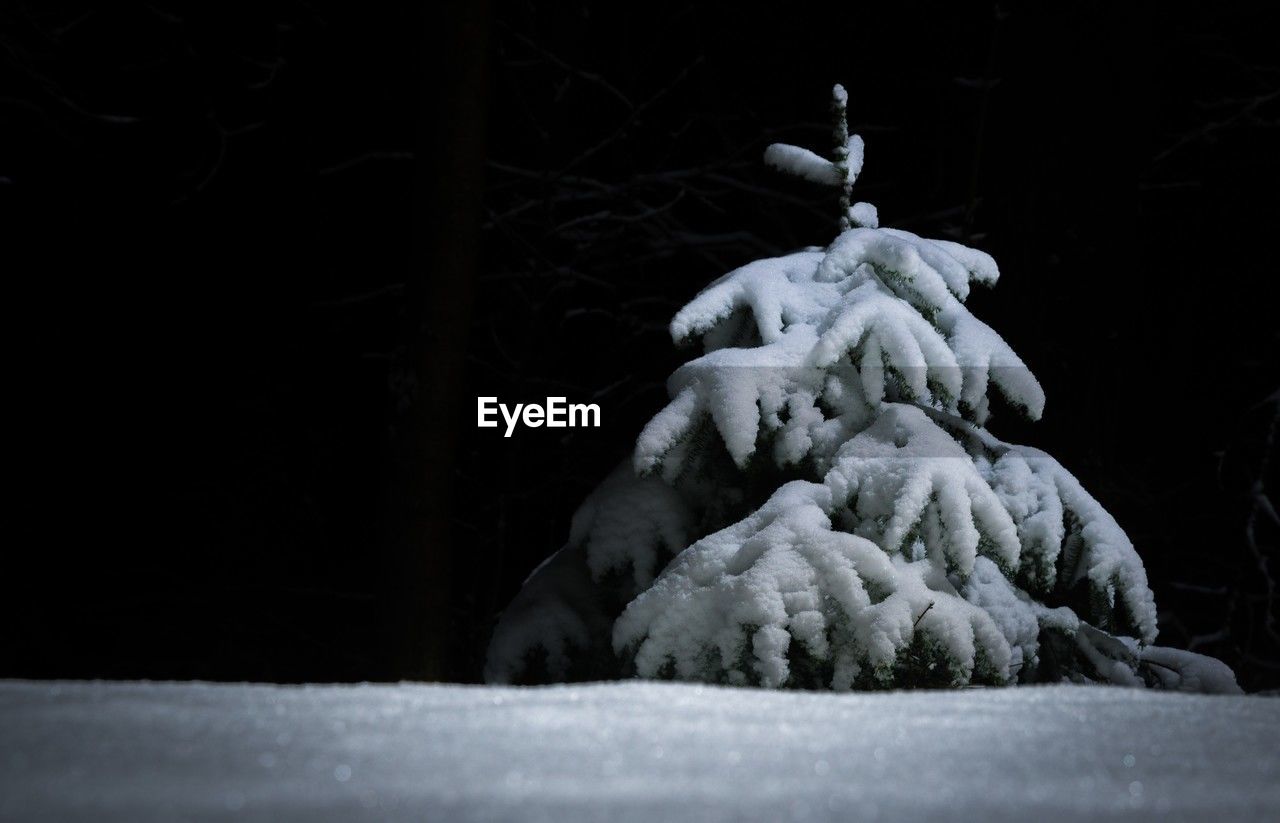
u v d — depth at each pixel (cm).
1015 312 955
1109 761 153
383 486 771
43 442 1140
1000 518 529
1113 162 958
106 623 1113
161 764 126
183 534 1159
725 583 505
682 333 596
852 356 579
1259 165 1267
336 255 1232
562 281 1177
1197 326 1286
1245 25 1213
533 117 1197
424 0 796
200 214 1194
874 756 148
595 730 157
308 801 112
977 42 1241
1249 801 134
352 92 1225
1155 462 1265
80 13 1136
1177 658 641
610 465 1191
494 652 629
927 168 1287
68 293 1161
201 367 1189
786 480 588
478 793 118
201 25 1178
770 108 1316
